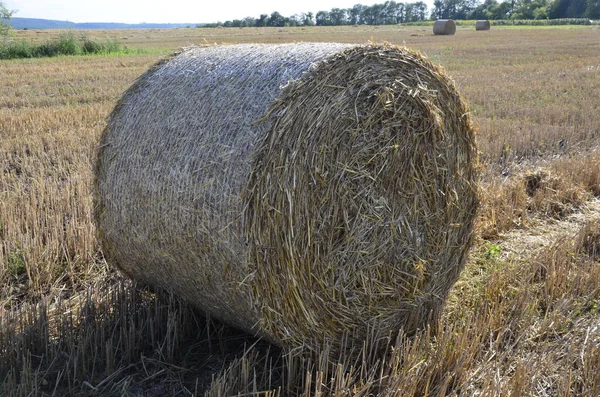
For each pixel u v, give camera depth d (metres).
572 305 4.59
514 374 3.51
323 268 3.62
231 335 4.40
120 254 4.45
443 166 4.19
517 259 5.48
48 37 45.69
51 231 5.82
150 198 3.93
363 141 3.69
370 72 3.75
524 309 4.34
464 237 4.50
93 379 3.81
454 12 124.50
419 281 4.11
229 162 3.53
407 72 3.97
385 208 3.83
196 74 4.11
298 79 3.52
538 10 100.00
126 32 67.06
